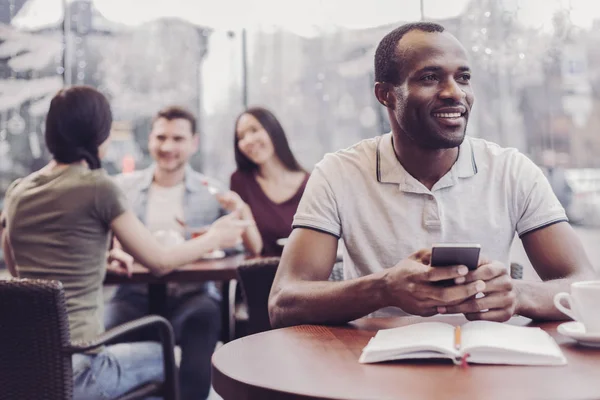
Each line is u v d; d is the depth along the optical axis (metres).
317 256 1.37
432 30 1.34
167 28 3.76
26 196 1.91
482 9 3.38
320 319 1.18
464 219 1.40
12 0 3.58
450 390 0.75
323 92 3.75
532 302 1.15
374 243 1.41
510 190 1.42
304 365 0.89
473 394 0.73
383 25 3.62
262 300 1.91
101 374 1.81
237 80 3.81
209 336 2.68
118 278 2.33
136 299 2.78
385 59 1.38
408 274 1.06
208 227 2.79
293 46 3.76
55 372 1.56
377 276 1.12
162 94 3.77
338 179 1.42
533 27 3.36
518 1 3.35
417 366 0.86
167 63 3.77
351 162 1.45
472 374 0.81
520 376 0.80
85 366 1.79
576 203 3.37
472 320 1.07
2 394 1.57
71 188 1.90
